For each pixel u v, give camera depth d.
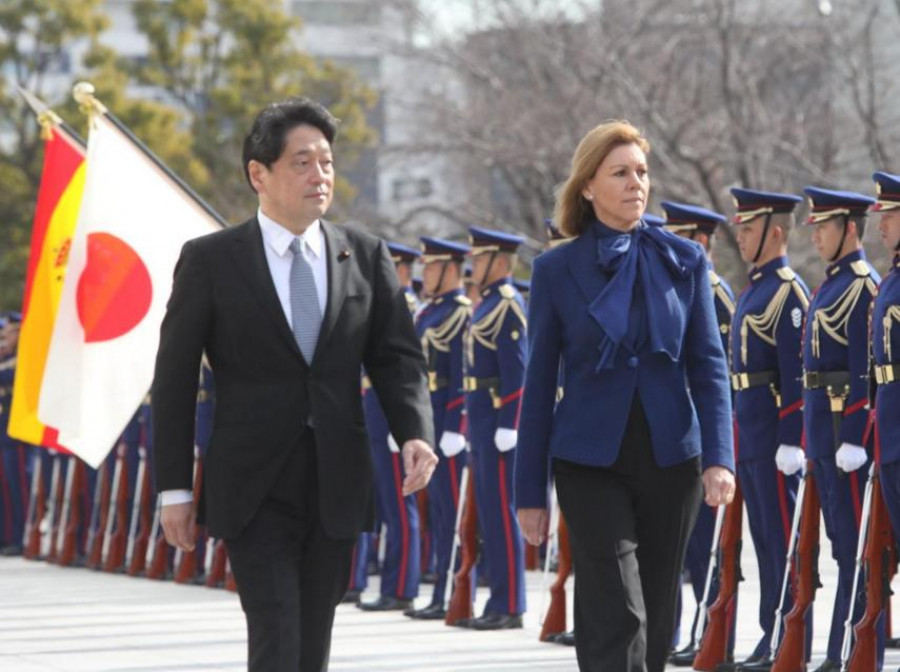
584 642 9.70
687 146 34.81
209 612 18.95
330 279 9.50
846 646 12.66
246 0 48.59
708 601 14.42
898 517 12.17
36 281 16.83
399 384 9.60
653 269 10.01
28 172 50.66
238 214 46.75
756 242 14.08
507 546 17.02
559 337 10.09
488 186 41.59
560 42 38.03
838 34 36.09
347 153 46.69
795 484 13.99
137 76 50.81
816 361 13.26
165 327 9.48
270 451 9.27
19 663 15.12
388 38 43.34
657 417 9.80
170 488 9.35
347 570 9.52
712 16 36.09
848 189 36.41
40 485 26.86
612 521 9.70
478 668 14.47
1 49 50.66
